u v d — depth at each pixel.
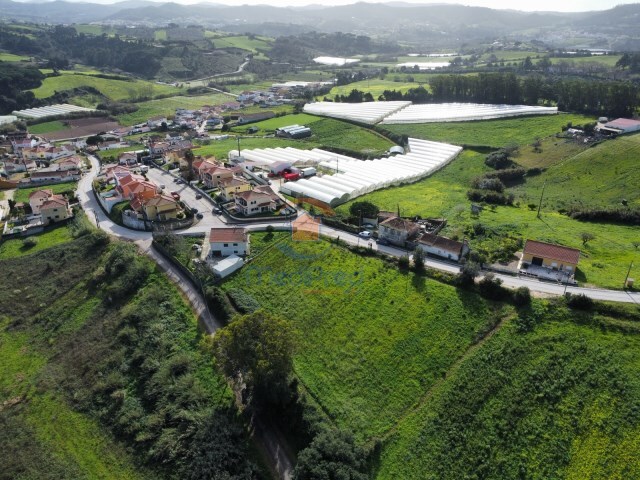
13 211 142.75
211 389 76.81
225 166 160.00
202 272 98.69
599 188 143.25
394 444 64.88
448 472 61.03
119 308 96.69
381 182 145.38
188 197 139.62
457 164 173.75
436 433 64.81
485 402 66.50
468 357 72.56
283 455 66.81
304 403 70.25
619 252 95.75
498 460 60.66
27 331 97.69
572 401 64.25
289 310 88.44
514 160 170.75
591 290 80.50
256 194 122.56
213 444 66.31
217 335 71.56
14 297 106.31
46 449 72.38
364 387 73.12
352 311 85.69
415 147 189.38
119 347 87.44
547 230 107.19
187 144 196.00
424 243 98.19
